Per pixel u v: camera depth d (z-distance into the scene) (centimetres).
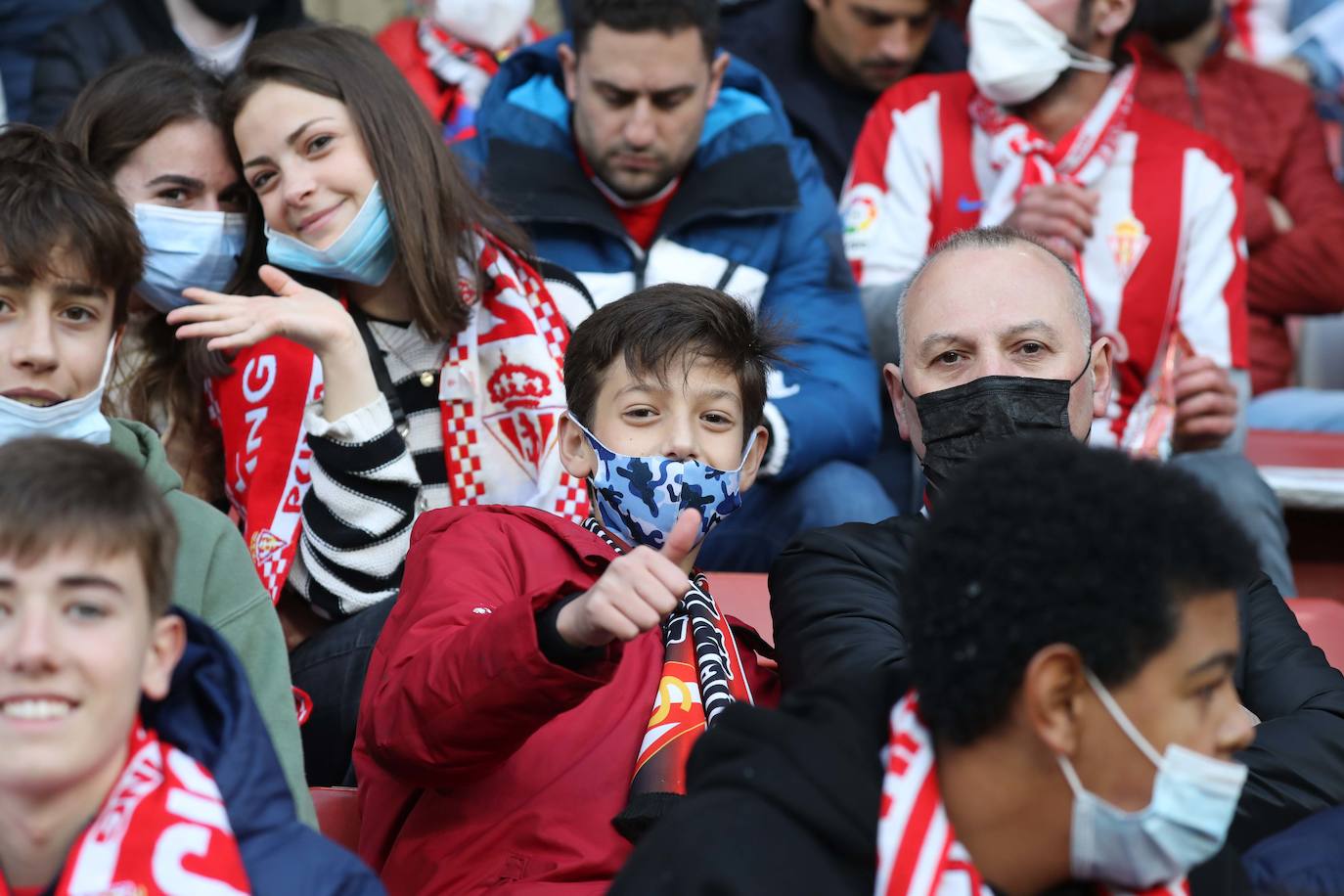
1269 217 642
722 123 505
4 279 291
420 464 400
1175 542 197
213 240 400
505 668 258
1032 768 202
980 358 330
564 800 288
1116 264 511
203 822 218
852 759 211
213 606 295
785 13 603
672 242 491
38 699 206
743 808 210
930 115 543
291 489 385
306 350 391
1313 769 294
